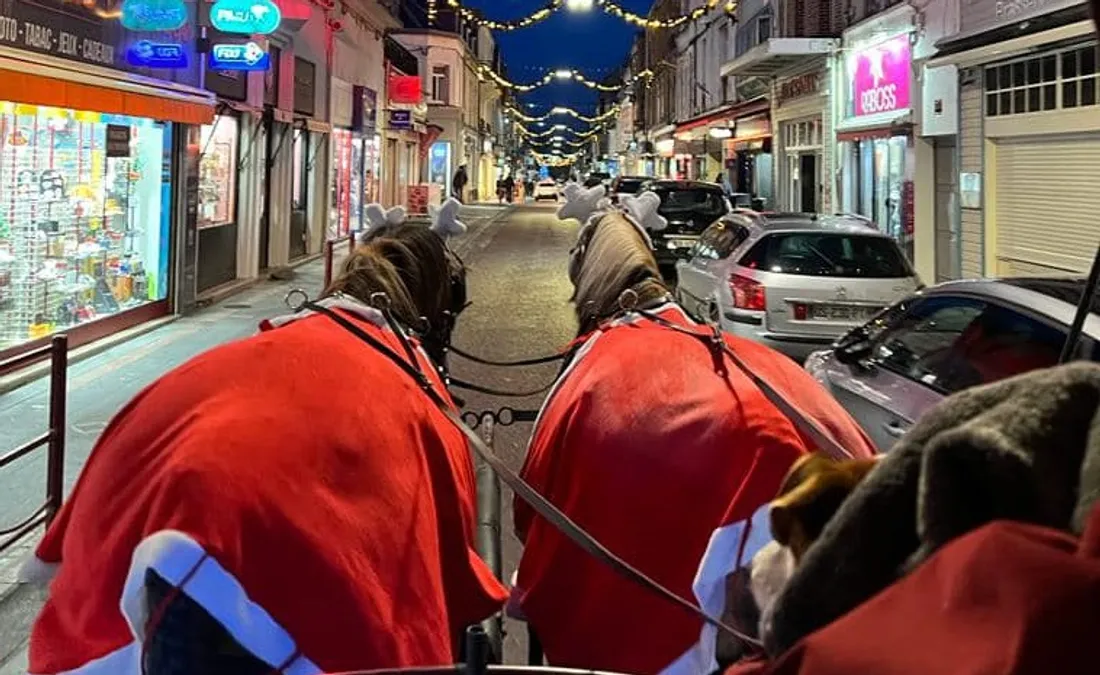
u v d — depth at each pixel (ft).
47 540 6.31
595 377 8.66
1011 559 1.87
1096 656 1.68
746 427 7.32
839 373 17.61
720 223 32.86
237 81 43.04
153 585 4.92
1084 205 32.12
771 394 7.97
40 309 27.20
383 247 10.32
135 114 29.04
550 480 8.66
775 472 6.88
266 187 51.24
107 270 31.55
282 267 51.47
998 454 2.23
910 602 2.11
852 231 27.58
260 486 5.23
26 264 26.40
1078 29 29.50
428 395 7.89
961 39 37.99
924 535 2.32
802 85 63.77
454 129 136.87
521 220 104.88
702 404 7.77
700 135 100.22
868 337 17.70
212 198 42.47
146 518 5.16
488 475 12.39
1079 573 1.76
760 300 26.40
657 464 7.59
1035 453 2.27
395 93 86.38
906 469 2.52
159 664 4.84
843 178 55.67
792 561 3.28
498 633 8.88
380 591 5.37
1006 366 13.39
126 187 32.89
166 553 4.84
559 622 8.02
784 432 7.23
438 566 6.15
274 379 6.44
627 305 10.41
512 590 8.82
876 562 2.47
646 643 7.20
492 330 37.40
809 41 56.44
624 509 7.58
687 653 6.93
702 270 30.71
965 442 2.28
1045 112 33.88
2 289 25.27
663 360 8.48
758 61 61.77
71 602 5.43
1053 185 33.99
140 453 5.78
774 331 26.22
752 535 6.65
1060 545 1.96
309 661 4.94
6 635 12.16
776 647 2.66
